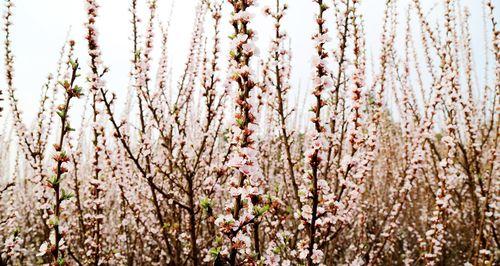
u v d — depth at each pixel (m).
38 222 8.55
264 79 4.79
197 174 6.08
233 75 2.81
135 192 6.05
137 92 4.64
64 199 2.99
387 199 8.67
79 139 6.51
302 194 3.29
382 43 5.52
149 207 7.01
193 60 5.55
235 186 2.88
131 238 6.91
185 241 5.66
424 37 6.20
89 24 3.82
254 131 2.76
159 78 5.11
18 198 9.41
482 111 6.79
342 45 4.33
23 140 5.77
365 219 6.07
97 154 4.72
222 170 4.35
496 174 6.79
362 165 4.38
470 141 5.68
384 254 8.10
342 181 3.83
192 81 5.67
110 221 8.02
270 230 4.78
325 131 3.09
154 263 7.38
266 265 3.41
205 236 6.38
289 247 4.48
